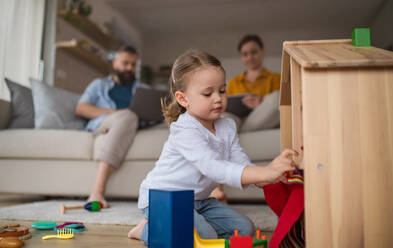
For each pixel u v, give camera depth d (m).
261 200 1.87
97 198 1.65
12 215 1.36
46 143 1.88
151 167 1.81
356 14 5.64
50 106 2.12
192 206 0.73
